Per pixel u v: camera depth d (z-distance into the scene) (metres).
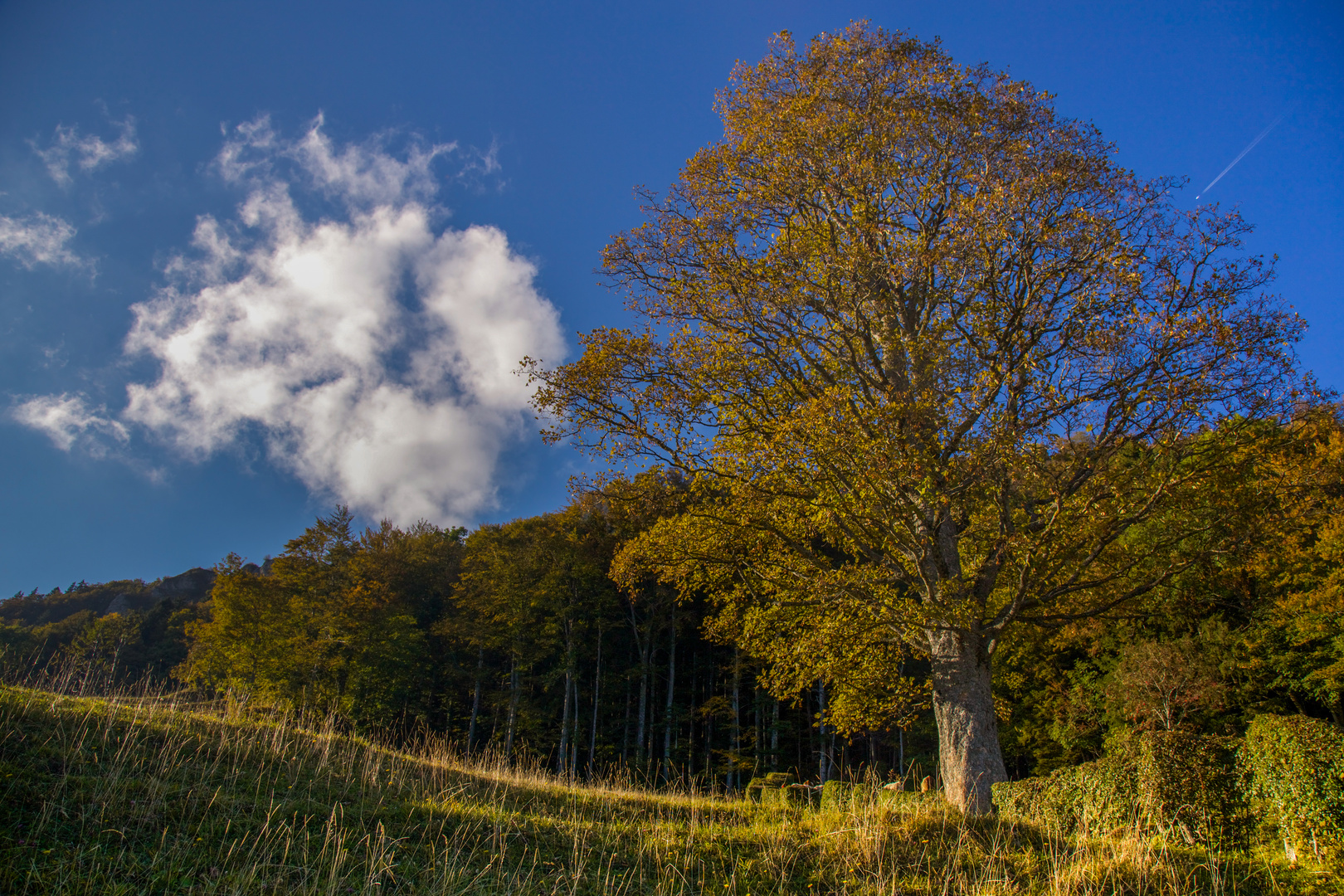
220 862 5.39
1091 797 8.59
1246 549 10.09
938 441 10.27
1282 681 17.80
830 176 11.70
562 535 34.12
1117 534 9.84
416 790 8.88
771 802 12.04
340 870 5.66
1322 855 6.46
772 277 10.94
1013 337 9.85
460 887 5.69
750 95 13.31
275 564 34.69
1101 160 10.44
